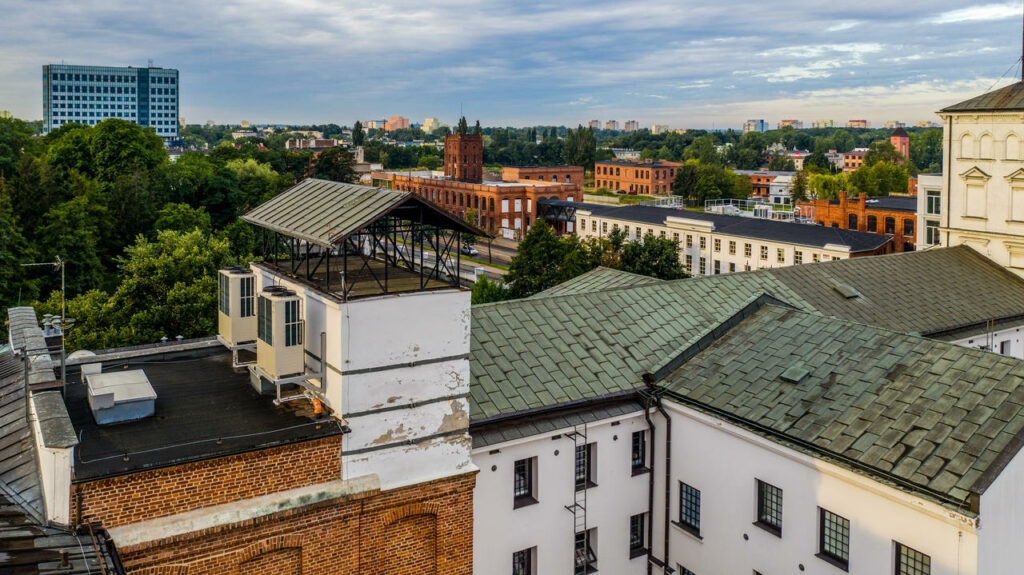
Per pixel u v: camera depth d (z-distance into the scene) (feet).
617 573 91.86
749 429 80.69
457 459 72.74
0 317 203.10
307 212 75.00
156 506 57.72
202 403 70.74
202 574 59.52
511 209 541.34
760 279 125.29
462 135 595.06
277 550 63.31
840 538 74.54
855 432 74.38
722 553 85.66
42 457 56.70
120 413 65.72
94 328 174.09
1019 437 66.03
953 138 157.58
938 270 145.79
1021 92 148.25
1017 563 66.08
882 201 385.70
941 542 64.95
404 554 70.54
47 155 348.18
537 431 83.51
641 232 396.16
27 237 257.96
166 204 311.06
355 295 66.59
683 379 91.76
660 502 92.38
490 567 82.38
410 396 69.46
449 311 71.05
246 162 433.07
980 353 78.33
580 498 87.81
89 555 52.24
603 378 92.17
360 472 67.21
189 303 177.99
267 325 69.05
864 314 124.67
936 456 68.08
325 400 69.00
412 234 78.28
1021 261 148.56
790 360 88.48
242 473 61.21
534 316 99.66
